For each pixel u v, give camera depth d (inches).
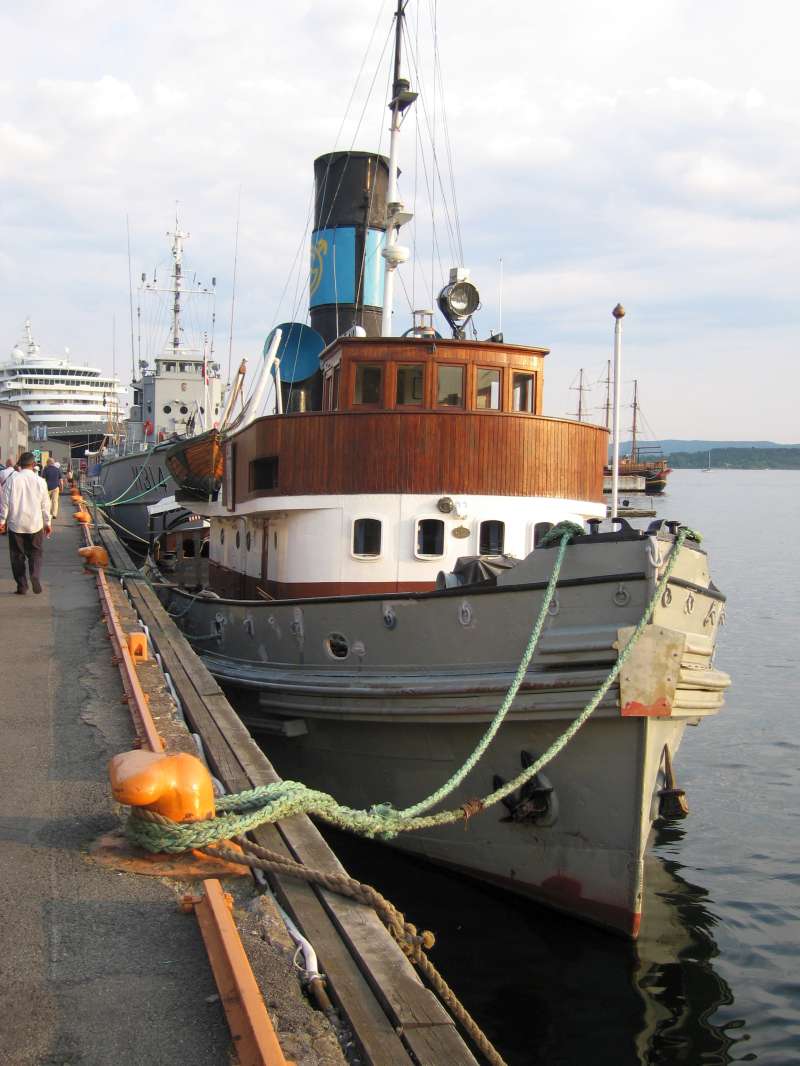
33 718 306.2
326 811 234.8
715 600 350.0
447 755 361.1
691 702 323.3
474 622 340.5
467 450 420.5
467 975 319.3
